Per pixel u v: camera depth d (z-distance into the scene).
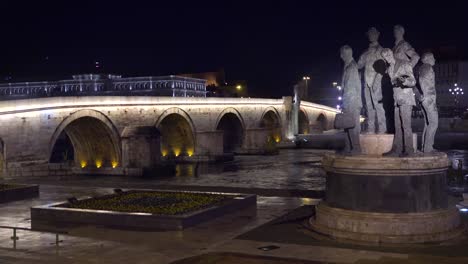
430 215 15.49
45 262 14.83
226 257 14.29
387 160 15.62
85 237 17.98
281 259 13.91
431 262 12.90
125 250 16.06
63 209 20.80
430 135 17.27
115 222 19.73
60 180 40.44
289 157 69.19
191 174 49.03
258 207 24.06
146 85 77.75
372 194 15.84
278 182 41.31
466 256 13.81
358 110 17.59
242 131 77.75
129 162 48.47
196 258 14.53
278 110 90.25
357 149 17.55
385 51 16.47
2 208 25.11
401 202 15.60
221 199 23.36
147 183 39.34
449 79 111.12
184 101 60.59
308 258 13.92
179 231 18.59
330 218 16.52
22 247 16.75
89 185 35.91
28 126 40.50
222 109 70.00
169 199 23.36
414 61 16.97
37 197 28.83
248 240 16.31
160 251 15.90
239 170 52.69
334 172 16.92
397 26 16.98
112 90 77.19
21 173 39.69
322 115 118.62
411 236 15.17
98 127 48.78
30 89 77.44
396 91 16.17
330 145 86.12
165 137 65.38
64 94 76.38
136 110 52.00
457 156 58.28
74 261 14.88
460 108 106.62
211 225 19.61
